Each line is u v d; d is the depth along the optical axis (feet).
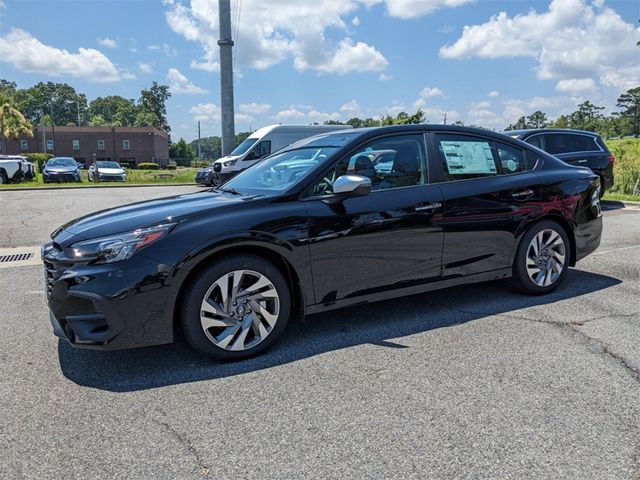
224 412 9.29
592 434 8.34
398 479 7.31
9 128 201.77
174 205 12.35
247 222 11.19
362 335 12.90
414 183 13.47
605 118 346.13
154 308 10.52
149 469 7.68
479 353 11.64
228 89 68.85
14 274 20.43
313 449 8.10
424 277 13.57
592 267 19.38
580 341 12.25
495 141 15.17
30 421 9.09
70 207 41.81
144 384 10.48
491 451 7.94
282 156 14.88
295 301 12.37
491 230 14.48
